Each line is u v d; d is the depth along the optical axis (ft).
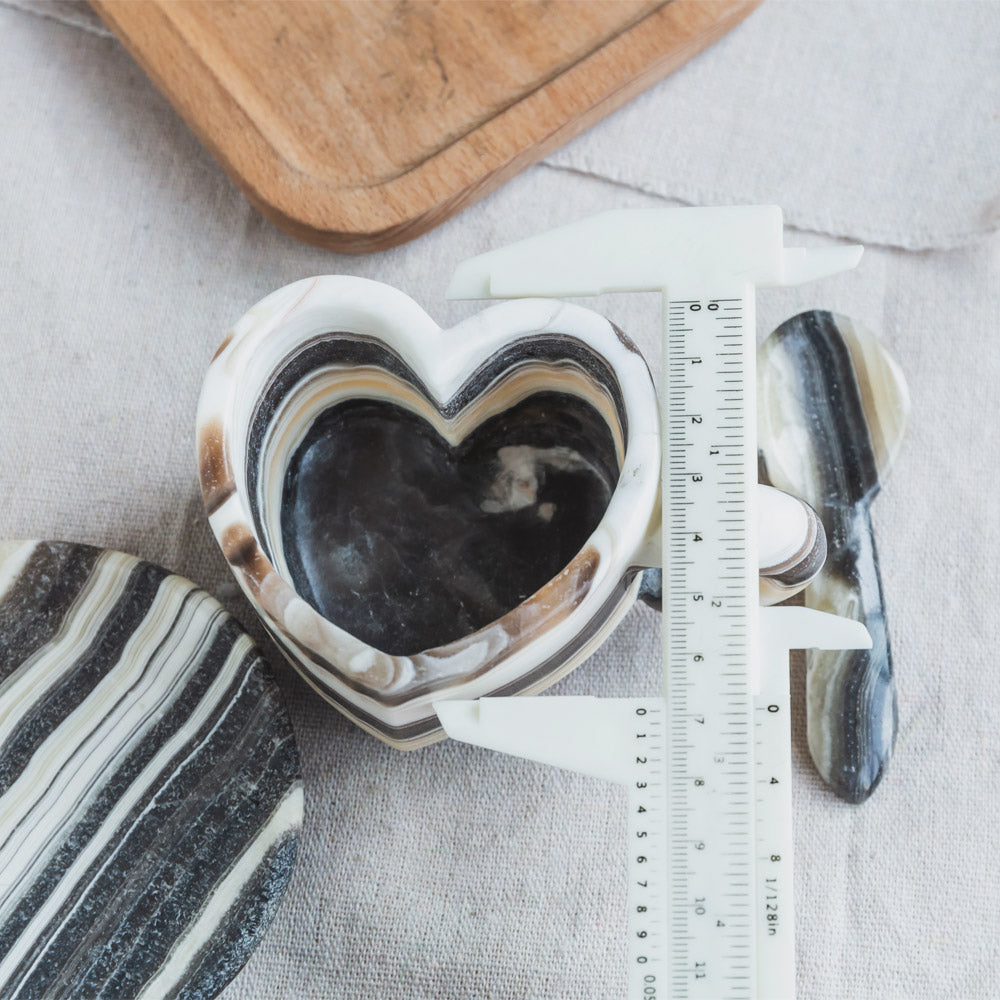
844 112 1.51
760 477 1.41
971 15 1.53
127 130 1.52
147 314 1.47
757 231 1.18
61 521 1.43
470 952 1.34
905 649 1.40
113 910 1.27
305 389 1.29
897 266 1.48
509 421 1.32
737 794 1.16
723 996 1.15
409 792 1.37
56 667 1.31
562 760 1.16
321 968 1.33
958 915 1.35
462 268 1.19
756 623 1.17
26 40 1.53
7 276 1.48
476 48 1.48
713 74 1.52
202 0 1.48
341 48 1.48
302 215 1.44
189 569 1.42
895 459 1.41
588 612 1.18
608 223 1.18
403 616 1.32
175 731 1.30
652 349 1.45
